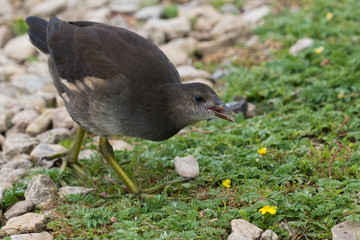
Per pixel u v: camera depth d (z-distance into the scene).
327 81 12.28
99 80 8.83
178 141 10.83
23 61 15.73
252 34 16.02
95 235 8.02
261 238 7.52
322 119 11.02
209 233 7.63
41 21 10.45
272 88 12.53
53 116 12.44
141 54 8.98
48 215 8.60
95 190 9.29
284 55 13.79
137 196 9.06
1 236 8.21
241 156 9.86
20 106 12.97
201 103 8.61
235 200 8.48
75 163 10.38
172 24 16.27
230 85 13.19
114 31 9.55
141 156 10.24
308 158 9.44
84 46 9.25
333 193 8.20
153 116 8.69
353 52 13.55
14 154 11.33
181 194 9.05
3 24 17.17
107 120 8.98
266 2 17.67
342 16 15.56
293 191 8.62
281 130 10.84
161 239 7.47
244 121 11.33
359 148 9.66
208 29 16.45
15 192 9.46
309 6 16.78
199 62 15.12
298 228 7.71
